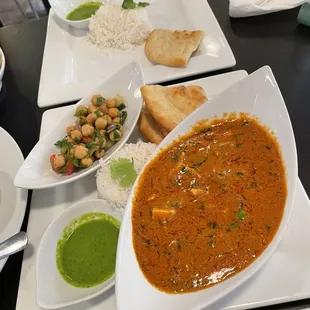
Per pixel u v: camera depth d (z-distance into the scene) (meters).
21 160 0.37
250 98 0.31
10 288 0.31
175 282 0.24
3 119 0.45
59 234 0.31
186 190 0.28
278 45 0.45
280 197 0.26
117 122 0.36
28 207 0.36
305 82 0.41
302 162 0.34
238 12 0.48
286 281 0.26
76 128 0.36
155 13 0.53
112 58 0.50
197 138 0.31
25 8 0.87
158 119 0.34
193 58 0.44
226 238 0.26
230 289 0.23
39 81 0.48
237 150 0.30
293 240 0.28
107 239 0.31
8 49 0.53
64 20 0.52
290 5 0.47
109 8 0.52
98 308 0.27
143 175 0.29
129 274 0.24
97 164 0.34
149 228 0.27
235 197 0.27
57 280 0.29
